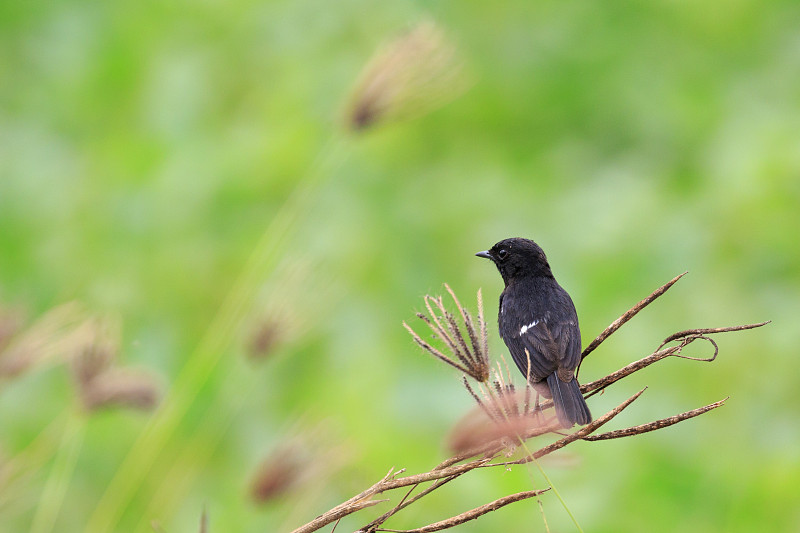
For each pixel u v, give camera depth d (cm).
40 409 1006
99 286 1228
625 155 1475
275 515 859
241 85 1555
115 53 1584
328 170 1314
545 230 1312
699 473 980
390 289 1227
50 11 1633
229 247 1279
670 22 1636
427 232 1306
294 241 1267
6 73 1570
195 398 984
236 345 995
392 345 1109
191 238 1294
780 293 1230
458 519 446
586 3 1623
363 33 1570
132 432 970
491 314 1206
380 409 1008
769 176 1324
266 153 1369
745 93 1550
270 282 787
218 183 1343
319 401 1014
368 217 1314
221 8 1636
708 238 1279
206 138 1456
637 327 1181
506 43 1587
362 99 832
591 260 1272
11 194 1353
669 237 1278
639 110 1520
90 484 961
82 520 937
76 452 913
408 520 873
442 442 451
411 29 845
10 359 594
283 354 1016
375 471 916
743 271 1254
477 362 447
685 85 1551
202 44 1605
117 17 1633
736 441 1042
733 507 954
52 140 1481
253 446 1012
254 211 1328
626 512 942
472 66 1502
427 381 1027
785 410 1089
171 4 1644
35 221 1329
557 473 945
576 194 1359
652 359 504
